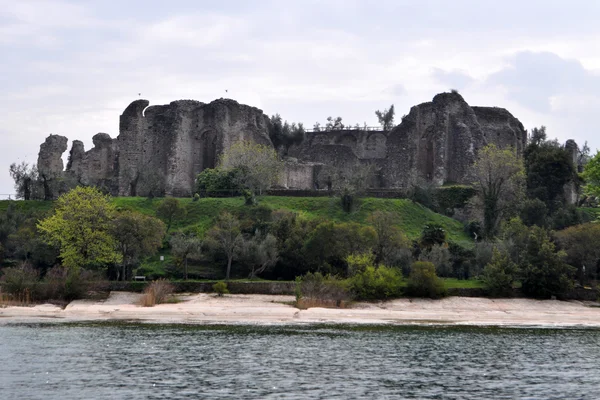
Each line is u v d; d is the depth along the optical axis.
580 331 89.12
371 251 111.69
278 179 154.38
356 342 79.44
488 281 106.44
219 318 93.94
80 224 108.81
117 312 96.56
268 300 102.62
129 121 170.00
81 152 181.88
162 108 171.62
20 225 129.12
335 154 171.62
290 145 190.62
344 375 65.31
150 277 111.94
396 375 65.62
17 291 102.00
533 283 106.56
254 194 140.25
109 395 58.50
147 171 162.25
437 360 71.62
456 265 117.38
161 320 92.19
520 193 139.12
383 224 115.81
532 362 71.56
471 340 81.94
